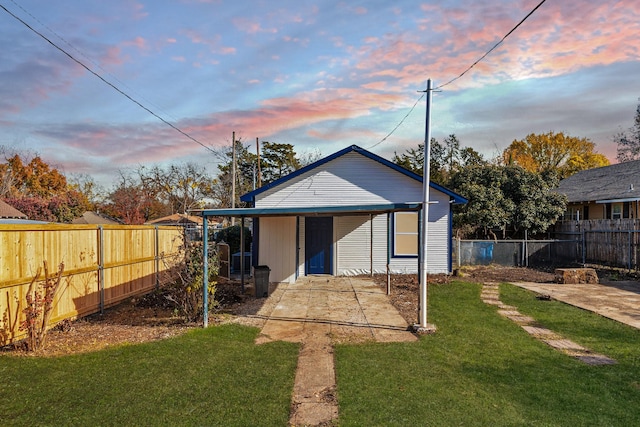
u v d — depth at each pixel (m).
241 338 7.10
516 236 21.83
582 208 24.39
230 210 8.09
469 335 7.34
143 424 4.05
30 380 5.11
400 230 14.72
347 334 7.42
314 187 14.38
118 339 6.99
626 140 39.94
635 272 14.96
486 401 4.64
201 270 8.59
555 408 4.49
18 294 6.68
